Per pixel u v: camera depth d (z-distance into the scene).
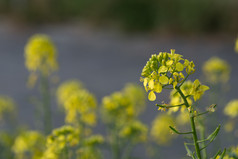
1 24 32.94
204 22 27.00
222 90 7.68
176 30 27.75
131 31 29.67
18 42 27.58
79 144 6.29
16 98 15.47
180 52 22.86
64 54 24.17
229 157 3.89
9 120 9.95
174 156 9.13
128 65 20.92
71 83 9.15
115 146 6.88
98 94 16.09
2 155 8.29
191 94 3.28
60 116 11.65
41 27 32.56
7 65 21.61
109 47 25.58
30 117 13.00
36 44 7.93
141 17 29.64
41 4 34.44
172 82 3.23
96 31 30.31
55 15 34.50
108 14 31.52
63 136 5.39
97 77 18.83
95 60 22.44
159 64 3.30
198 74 16.14
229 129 6.86
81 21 33.34
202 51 22.56
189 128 3.84
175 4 28.05
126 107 6.83
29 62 8.01
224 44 23.78
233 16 26.41
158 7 28.89
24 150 6.90
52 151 5.39
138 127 6.92
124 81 17.84
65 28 31.84
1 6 35.03
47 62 8.00
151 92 3.25
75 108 6.15
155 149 8.17
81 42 27.14
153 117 12.26
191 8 27.31
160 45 25.34
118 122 6.87
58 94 9.32
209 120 6.52
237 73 17.45
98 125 11.65
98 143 6.41
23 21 33.16
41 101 8.23
